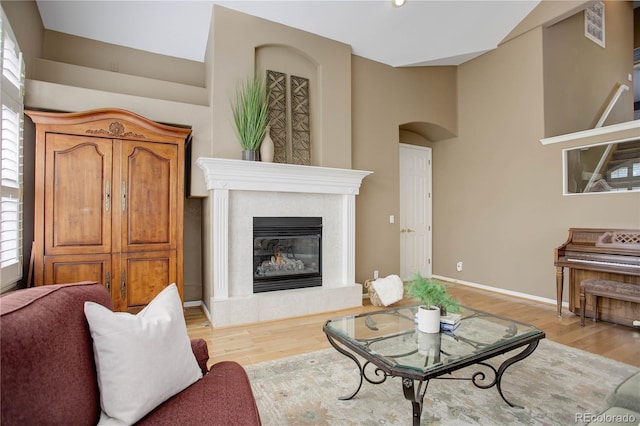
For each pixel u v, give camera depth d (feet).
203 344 5.28
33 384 2.89
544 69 14.46
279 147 12.96
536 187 14.67
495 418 6.16
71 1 10.87
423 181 19.61
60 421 3.06
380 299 13.61
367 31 13.76
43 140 9.21
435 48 15.52
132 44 13.00
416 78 17.12
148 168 10.59
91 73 11.57
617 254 11.07
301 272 13.05
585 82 16.28
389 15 12.94
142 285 10.46
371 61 15.78
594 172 12.86
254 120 11.73
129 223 10.30
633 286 10.38
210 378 4.70
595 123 16.66
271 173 12.00
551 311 13.05
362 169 15.43
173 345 4.27
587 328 11.11
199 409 3.90
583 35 16.39
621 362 8.49
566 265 11.96
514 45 15.46
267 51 12.94
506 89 15.84
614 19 18.30
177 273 10.95
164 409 3.89
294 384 7.39
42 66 10.77
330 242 13.69
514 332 6.61
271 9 12.11
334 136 14.02
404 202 18.83
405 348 5.88
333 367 8.22
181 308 4.93
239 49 12.09
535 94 14.71
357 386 7.31
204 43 13.42
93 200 9.83
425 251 19.60
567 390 7.14
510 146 15.70
